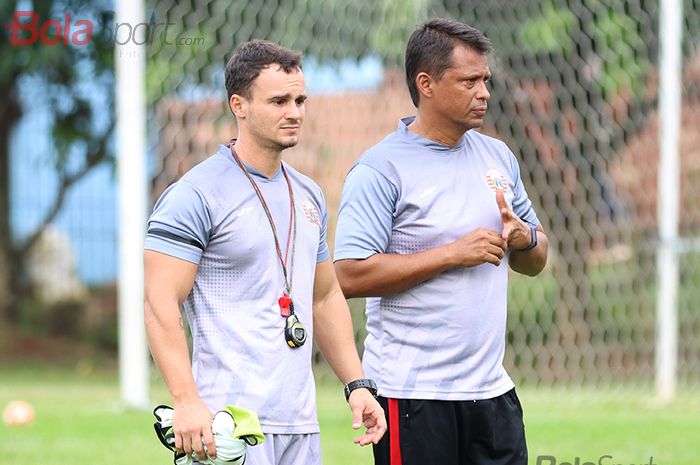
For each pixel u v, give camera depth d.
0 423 27.28
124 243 29.41
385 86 36.34
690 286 40.56
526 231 14.79
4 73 46.22
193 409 12.11
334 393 34.28
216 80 35.38
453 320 14.73
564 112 39.19
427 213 14.83
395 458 14.80
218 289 12.83
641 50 38.12
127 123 29.36
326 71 36.56
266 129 12.77
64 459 22.59
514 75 38.41
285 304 12.91
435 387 14.74
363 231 14.79
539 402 33.38
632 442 25.00
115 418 27.94
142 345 29.56
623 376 40.25
